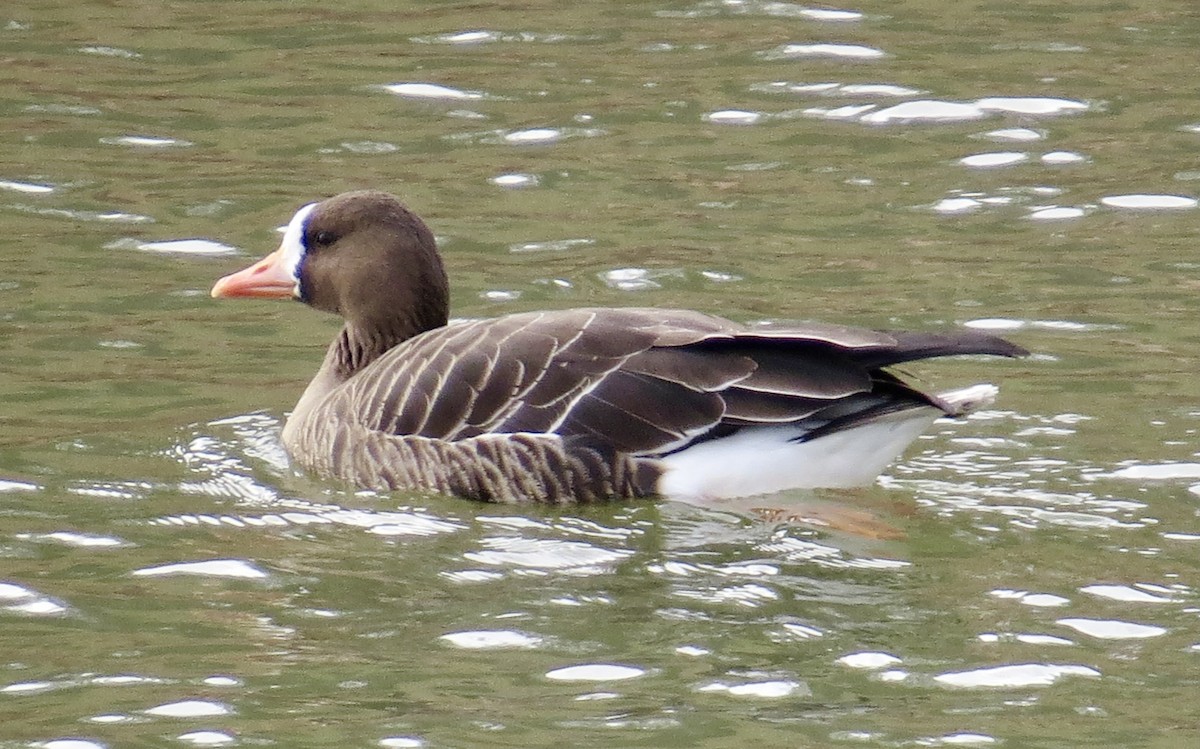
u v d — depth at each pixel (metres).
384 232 14.22
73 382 15.03
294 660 10.40
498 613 10.98
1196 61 23.00
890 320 16.12
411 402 12.98
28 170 19.81
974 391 12.38
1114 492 12.69
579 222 18.58
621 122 21.31
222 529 12.31
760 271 17.31
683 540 12.00
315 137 20.86
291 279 14.48
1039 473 13.06
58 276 17.28
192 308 16.75
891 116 21.36
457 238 18.11
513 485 12.62
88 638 10.70
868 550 11.79
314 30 24.56
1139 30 24.30
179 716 9.74
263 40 24.11
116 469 13.34
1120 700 9.82
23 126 21.03
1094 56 23.27
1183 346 15.48
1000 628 10.69
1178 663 10.23
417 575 11.53
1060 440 13.66
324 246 14.34
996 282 17.02
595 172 19.94
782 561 11.66
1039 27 24.45
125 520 12.44
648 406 12.45
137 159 20.23
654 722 9.62
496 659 10.38
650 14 25.23
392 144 20.69
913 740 9.40
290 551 11.94
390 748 9.38
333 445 13.27
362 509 12.62
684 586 11.31
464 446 12.70
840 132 20.97
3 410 14.43
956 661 10.29
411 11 25.41
